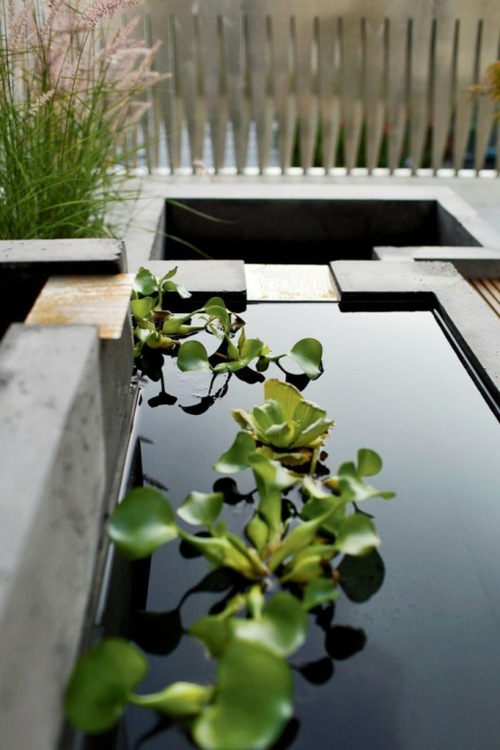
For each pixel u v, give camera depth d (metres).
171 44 3.48
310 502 1.10
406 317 1.83
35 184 2.12
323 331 1.75
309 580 0.98
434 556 1.09
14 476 0.73
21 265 1.27
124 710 0.83
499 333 1.65
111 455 1.15
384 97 3.69
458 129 3.70
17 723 0.62
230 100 3.62
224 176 3.78
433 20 3.47
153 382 1.52
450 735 0.83
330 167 3.86
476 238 2.48
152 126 3.67
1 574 0.62
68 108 2.19
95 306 1.16
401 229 2.91
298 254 2.94
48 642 0.73
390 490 1.22
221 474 1.23
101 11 1.99
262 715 0.70
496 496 1.21
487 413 1.43
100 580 0.98
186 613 0.96
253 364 1.60
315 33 3.55
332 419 1.39
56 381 0.89
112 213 2.67
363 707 0.86
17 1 2.39
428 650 0.93
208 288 1.87
